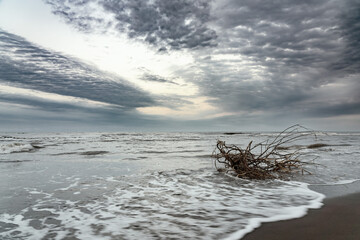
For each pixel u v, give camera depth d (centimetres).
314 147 1483
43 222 294
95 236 252
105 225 284
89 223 291
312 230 269
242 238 248
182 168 736
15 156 1008
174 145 1777
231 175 629
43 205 365
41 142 1947
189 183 534
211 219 307
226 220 302
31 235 254
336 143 1873
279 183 536
